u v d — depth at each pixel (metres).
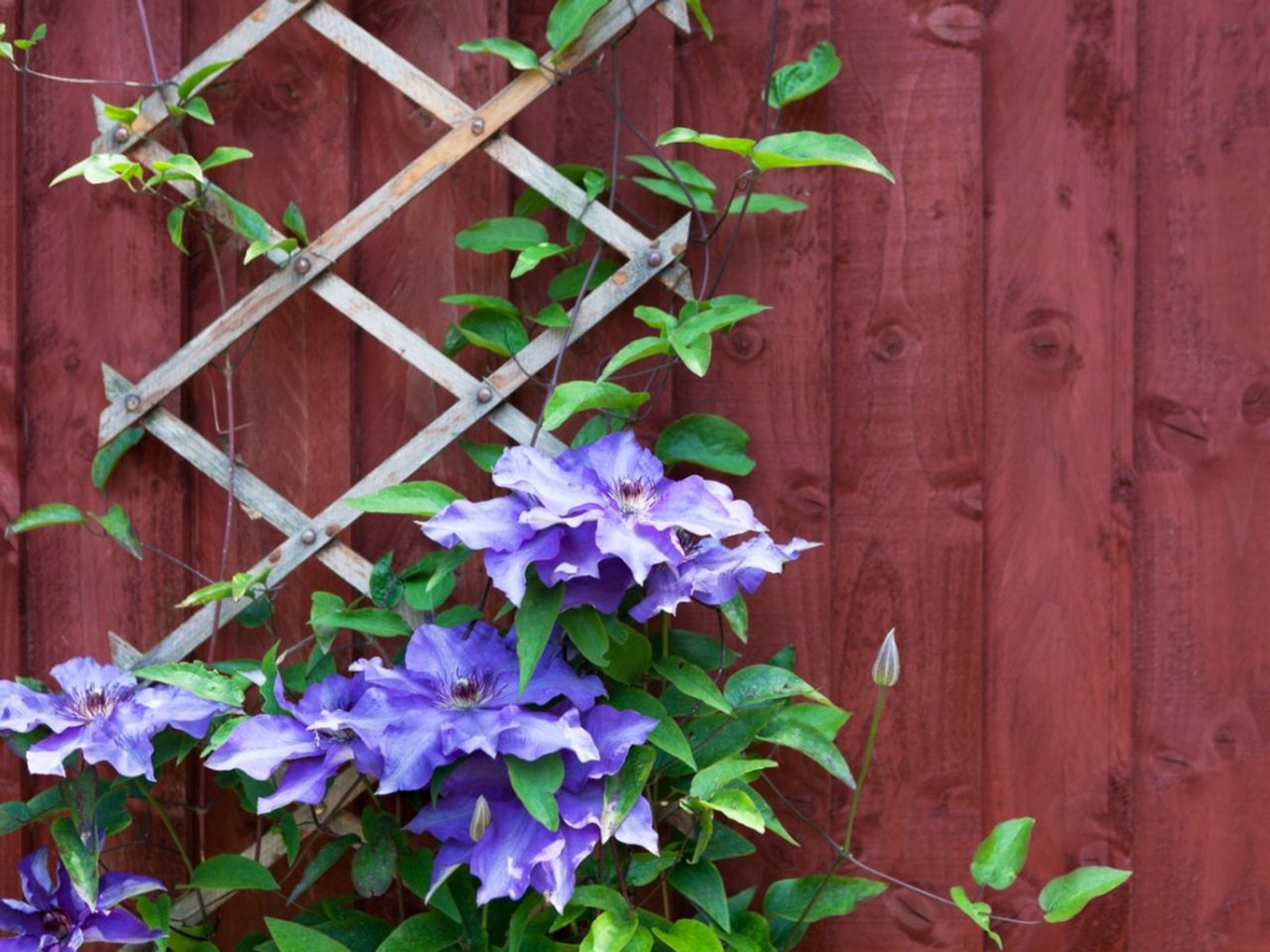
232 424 2.00
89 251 2.04
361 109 2.04
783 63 2.02
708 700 1.88
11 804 1.94
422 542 2.03
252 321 1.99
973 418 2.03
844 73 2.02
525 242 1.98
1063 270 2.02
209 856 2.04
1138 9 2.02
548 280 2.03
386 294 2.03
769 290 2.03
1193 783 2.02
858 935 2.04
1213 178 2.01
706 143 1.88
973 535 2.03
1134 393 2.02
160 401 2.00
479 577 2.02
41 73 2.04
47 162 2.04
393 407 2.04
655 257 1.96
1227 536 2.02
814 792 2.04
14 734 1.93
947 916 2.03
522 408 2.02
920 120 2.02
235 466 2.00
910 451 2.03
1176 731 2.02
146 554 2.04
